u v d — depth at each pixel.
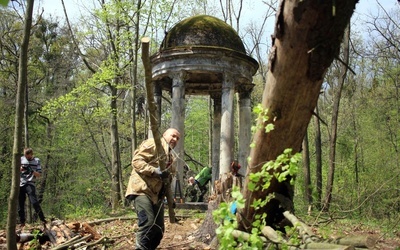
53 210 24.52
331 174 12.66
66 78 25.97
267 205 3.61
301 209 6.88
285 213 3.44
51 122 24.05
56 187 25.20
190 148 31.80
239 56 11.83
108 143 26.88
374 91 21.20
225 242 2.73
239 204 2.70
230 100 11.64
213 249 5.71
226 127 11.48
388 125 19.98
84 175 24.70
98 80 14.80
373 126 20.73
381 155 18.34
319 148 15.85
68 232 6.32
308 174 14.72
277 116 3.00
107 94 18.12
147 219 4.52
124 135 24.41
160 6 14.73
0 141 22.30
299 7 2.46
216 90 13.84
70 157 24.92
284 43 2.67
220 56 11.59
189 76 13.12
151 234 4.55
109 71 14.76
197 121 30.11
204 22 12.27
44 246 6.17
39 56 24.03
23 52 4.14
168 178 4.58
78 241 5.93
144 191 4.59
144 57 3.32
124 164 24.92
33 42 23.75
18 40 20.06
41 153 23.70
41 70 24.25
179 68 11.69
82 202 25.23
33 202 9.06
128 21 14.63
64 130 23.56
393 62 19.44
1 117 21.86
